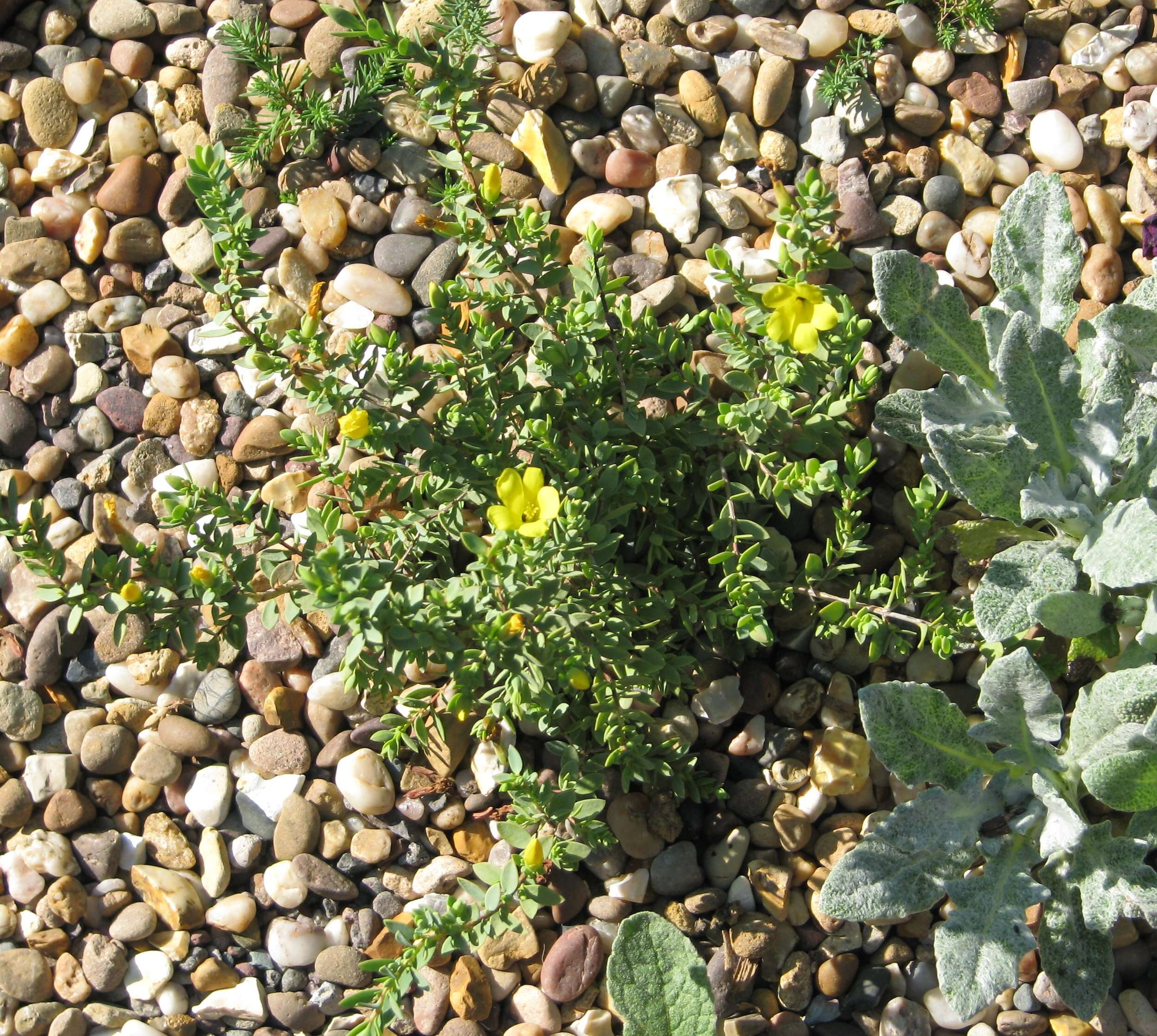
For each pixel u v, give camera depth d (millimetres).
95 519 683
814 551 672
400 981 550
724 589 644
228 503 590
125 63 727
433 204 700
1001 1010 629
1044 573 596
